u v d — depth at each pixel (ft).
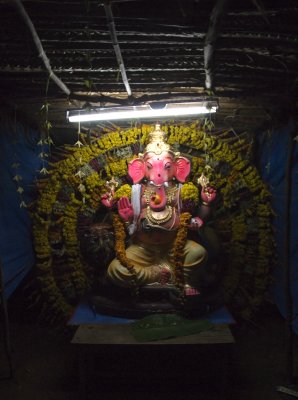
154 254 15.90
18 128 15.65
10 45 9.30
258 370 13.61
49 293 16.26
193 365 13.60
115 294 15.42
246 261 16.53
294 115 12.86
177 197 15.87
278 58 9.97
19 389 12.45
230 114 15.64
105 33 9.01
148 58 10.33
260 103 13.71
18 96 12.60
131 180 17.26
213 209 16.94
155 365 13.64
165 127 16.20
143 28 8.80
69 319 15.31
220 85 12.02
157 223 15.49
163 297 15.35
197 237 16.93
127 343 12.23
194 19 8.45
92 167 16.37
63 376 13.21
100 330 13.26
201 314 14.66
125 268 15.28
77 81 11.72
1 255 14.08
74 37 9.22
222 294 16.06
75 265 16.39
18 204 15.90
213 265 16.42
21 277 16.43
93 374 12.41
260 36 8.93
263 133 17.76
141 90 12.54
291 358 12.65
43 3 8.12
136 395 12.28
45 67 10.25
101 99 12.77
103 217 17.81
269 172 17.04
